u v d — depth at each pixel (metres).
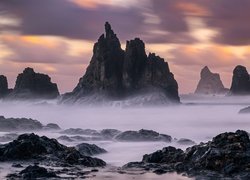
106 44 198.00
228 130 80.19
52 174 28.89
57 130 74.38
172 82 190.75
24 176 28.02
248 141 33.41
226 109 169.50
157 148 50.25
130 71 190.38
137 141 56.62
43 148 37.41
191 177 28.92
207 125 93.19
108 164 38.00
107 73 189.38
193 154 33.41
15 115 152.88
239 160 30.30
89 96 186.12
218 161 30.70
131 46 195.25
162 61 194.50
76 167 33.59
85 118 129.38
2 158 35.19
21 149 36.22
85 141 56.94
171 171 31.56
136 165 34.94
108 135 61.78
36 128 73.19
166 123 102.81
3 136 53.91
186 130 80.69
